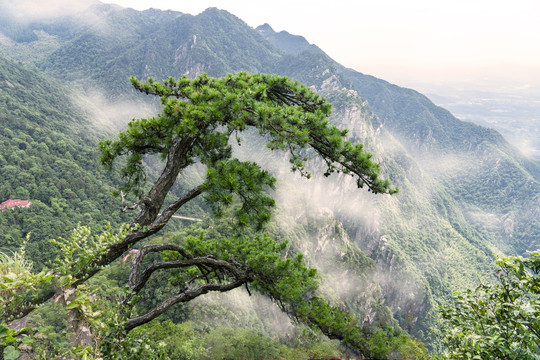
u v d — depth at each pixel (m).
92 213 116.25
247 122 6.08
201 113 5.52
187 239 7.38
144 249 6.10
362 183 6.01
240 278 6.56
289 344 24.11
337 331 5.84
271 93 7.73
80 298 3.14
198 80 7.48
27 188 113.00
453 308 4.66
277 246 7.38
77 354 2.95
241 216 5.76
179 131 5.46
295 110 6.26
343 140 5.95
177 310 44.28
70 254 3.65
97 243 3.96
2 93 177.00
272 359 22.72
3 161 121.00
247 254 6.95
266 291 6.80
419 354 5.49
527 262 4.01
